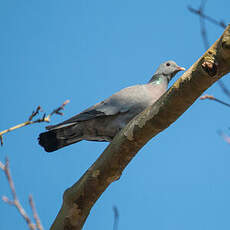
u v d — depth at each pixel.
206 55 6.39
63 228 8.02
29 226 4.95
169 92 7.04
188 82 6.69
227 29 6.16
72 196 7.94
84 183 7.85
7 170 5.18
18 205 5.04
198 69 6.50
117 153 7.70
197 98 6.93
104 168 7.77
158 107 7.23
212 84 6.62
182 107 7.04
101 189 7.90
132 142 7.62
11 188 5.10
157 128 7.38
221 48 6.17
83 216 8.04
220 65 6.30
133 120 7.66
